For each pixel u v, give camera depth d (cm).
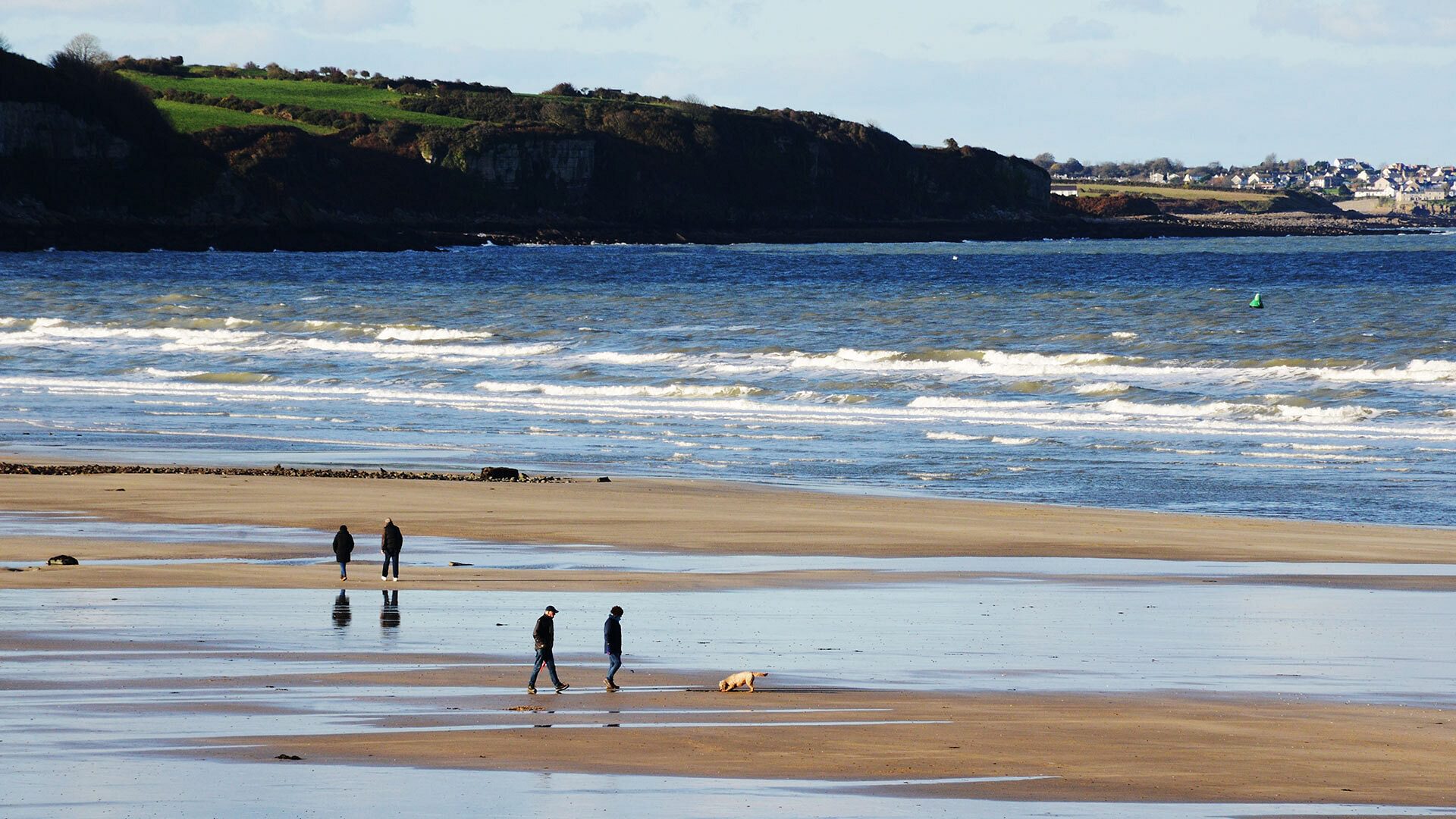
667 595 8844
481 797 4653
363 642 7238
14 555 9969
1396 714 5978
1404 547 10781
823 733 5584
